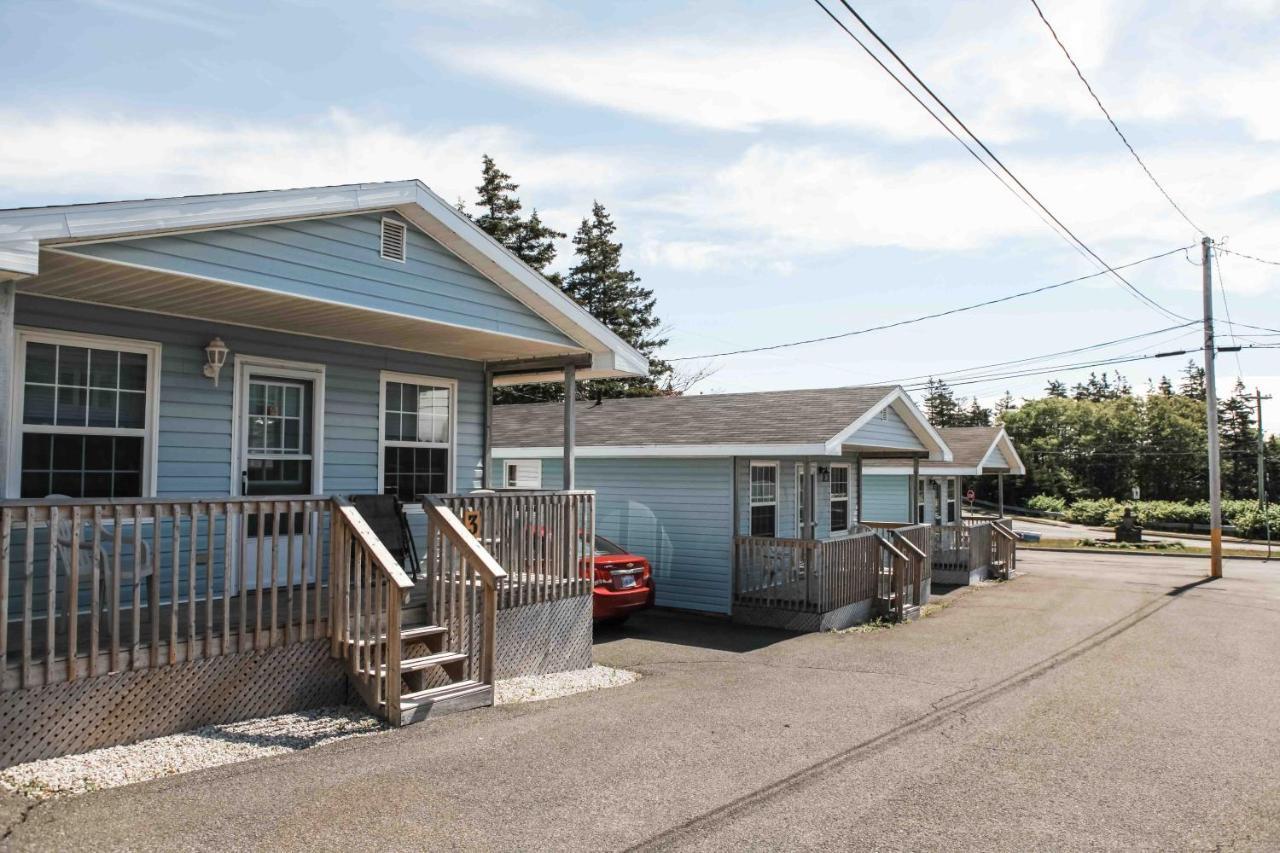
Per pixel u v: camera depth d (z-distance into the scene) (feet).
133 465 24.89
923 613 48.42
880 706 25.67
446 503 26.32
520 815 15.85
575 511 31.30
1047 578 70.08
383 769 18.12
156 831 14.42
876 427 51.70
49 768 17.06
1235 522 135.33
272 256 22.80
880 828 15.88
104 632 21.06
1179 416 226.79
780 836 15.33
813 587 41.19
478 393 36.37
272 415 28.76
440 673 25.58
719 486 47.03
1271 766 20.33
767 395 56.29
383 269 25.91
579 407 62.80
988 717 24.66
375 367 31.99
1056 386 353.72
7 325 17.47
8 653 18.60
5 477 17.26
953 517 89.04
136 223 19.35
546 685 27.43
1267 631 42.45
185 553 26.09
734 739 21.53
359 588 22.17
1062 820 16.57
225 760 18.26
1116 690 28.58
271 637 21.25
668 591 48.49
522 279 29.68
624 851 14.43
